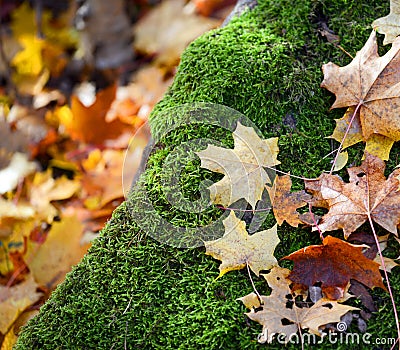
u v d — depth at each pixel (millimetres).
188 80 918
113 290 833
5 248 1111
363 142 880
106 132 1281
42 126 1381
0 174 1268
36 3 1682
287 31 935
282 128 890
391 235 832
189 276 834
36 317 837
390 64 869
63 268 1037
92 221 1108
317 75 907
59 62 1583
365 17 938
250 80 900
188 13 1514
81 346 816
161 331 816
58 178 1263
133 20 1650
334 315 793
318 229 828
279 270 820
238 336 803
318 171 870
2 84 1556
